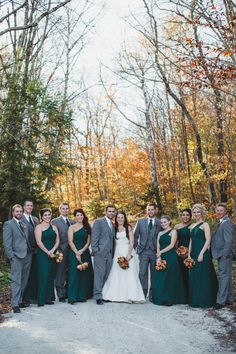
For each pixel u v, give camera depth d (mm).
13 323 7078
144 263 9211
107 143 38562
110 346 5930
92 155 35750
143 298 8812
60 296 8945
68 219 9359
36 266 8578
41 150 15156
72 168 15547
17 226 8164
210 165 20938
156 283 8734
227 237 8195
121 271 8906
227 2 9312
